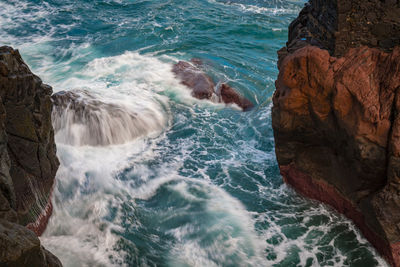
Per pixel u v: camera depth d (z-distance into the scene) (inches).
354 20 284.4
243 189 360.2
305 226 318.3
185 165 391.2
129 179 367.6
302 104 304.3
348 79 270.2
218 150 416.8
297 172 341.4
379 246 287.4
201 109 486.6
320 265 285.3
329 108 291.3
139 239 303.3
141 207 336.2
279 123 320.5
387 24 275.7
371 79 264.5
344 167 297.4
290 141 329.7
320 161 321.1
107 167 380.5
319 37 327.0
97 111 426.0
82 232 305.7
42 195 294.7
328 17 305.1
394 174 256.8
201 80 529.3
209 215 328.2
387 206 264.8
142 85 523.8
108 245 295.7
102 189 351.6
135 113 444.5
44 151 289.6
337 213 326.3
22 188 269.0
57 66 579.8
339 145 294.8
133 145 418.9
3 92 249.9
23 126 266.4
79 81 531.2
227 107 494.0
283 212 333.7
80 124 415.5
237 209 336.2
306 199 346.6
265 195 353.4
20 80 258.4
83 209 327.9
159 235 308.7
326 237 307.6
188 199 345.4
